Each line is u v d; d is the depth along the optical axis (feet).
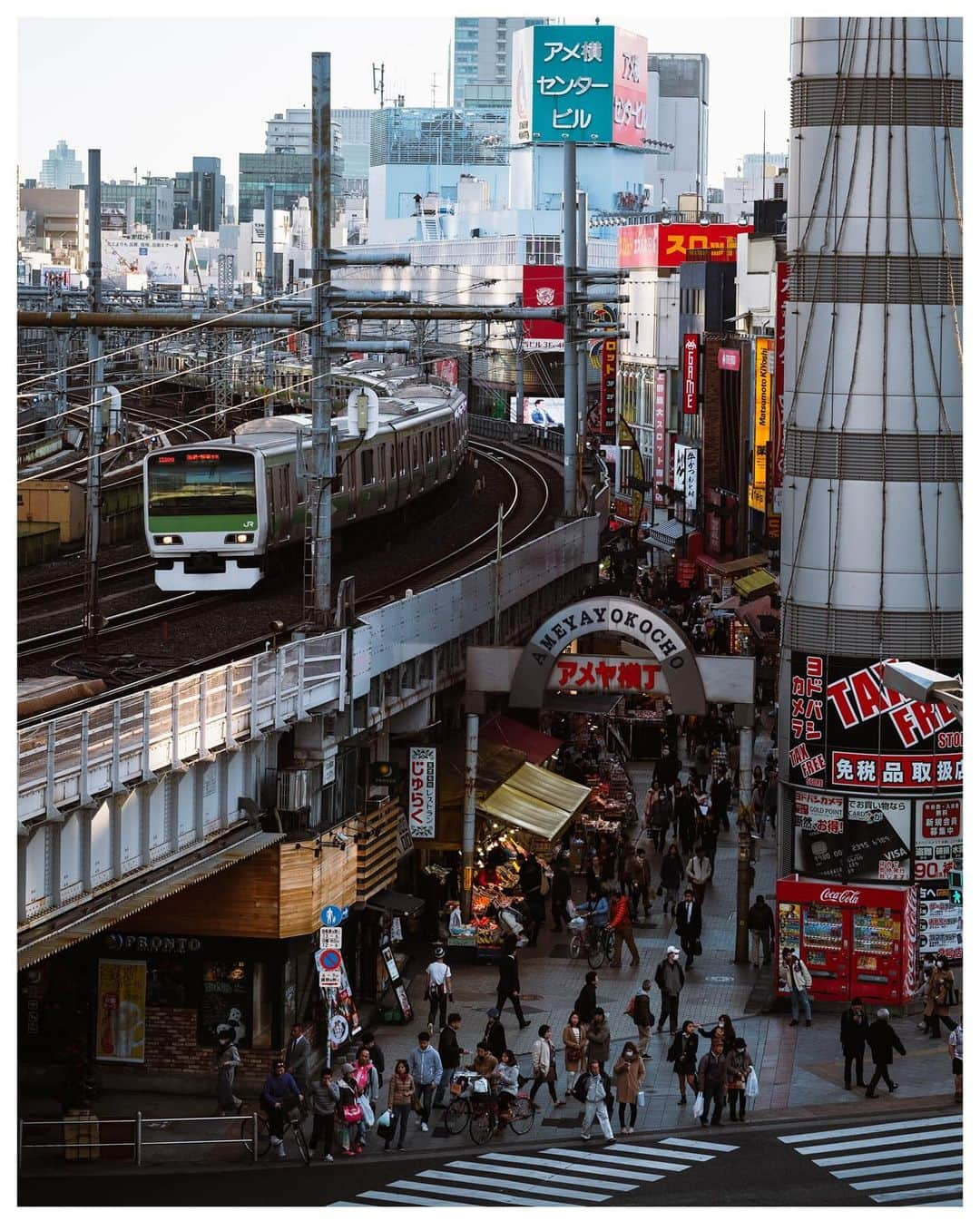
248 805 106.11
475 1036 118.73
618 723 205.16
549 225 599.16
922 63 127.65
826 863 130.41
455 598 144.46
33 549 197.36
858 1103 107.76
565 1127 104.88
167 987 109.19
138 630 147.74
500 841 148.77
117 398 138.21
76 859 84.53
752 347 272.31
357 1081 100.63
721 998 128.77
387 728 132.87
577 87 636.07
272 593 172.55
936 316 128.67
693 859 144.46
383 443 214.48
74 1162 97.50
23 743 78.33
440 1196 91.91
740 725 137.90
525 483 294.46
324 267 121.19
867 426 128.67
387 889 130.21
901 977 124.88
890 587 128.77
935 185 128.16
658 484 362.12
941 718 127.75
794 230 131.34
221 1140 98.78
